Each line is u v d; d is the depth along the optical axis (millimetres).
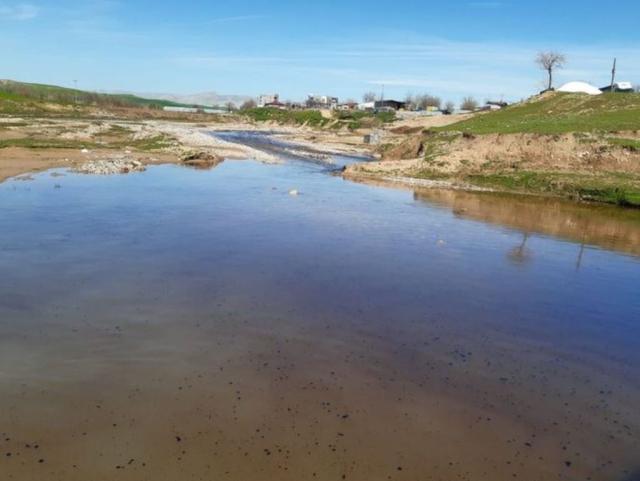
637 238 24078
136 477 7289
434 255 19312
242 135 88188
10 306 12570
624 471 8086
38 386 9344
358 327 12648
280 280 15492
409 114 125750
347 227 22953
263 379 9992
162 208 24453
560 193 35062
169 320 12312
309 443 8203
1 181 28719
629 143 38125
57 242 17875
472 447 8398
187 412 8805
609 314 14547
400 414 9148
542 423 9188
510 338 12602
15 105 105500
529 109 68312
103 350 10750
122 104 158750
